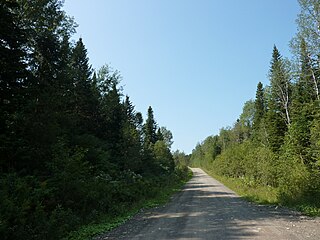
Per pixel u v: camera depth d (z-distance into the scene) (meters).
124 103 51.50
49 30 24.38
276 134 43.50
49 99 17.50
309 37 24.73
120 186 21.77
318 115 22.48
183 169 88.88
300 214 15.05
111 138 36.72
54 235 10.39
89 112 35.34
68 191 13.98
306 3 24.09
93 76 43.00
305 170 20.66
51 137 16.39
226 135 114.38
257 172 33.41
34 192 11.84
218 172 77.44
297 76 30.56
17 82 16.16
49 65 23.58
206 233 10.55
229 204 20.58
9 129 14.66
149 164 44.88
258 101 67.75
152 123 84.44
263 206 19.11
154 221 14.08
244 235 9.95
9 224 9.30
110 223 13.68
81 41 39.53
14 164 14.61
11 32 15.80
